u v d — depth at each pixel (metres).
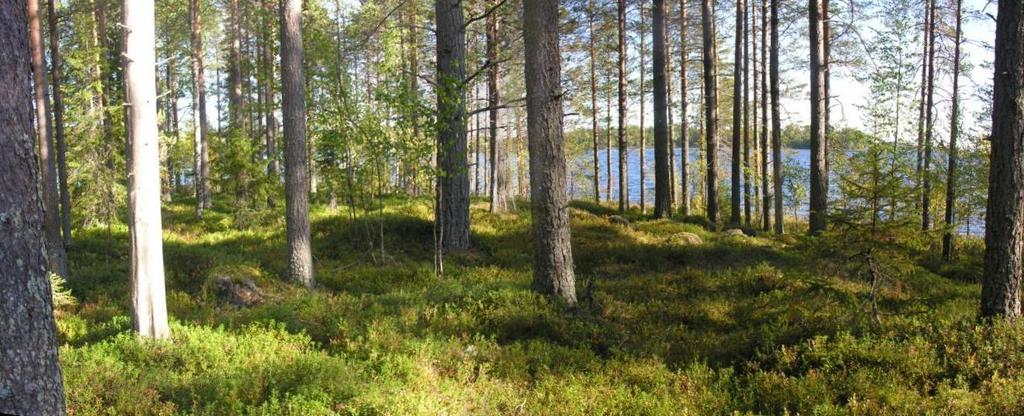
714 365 7.53
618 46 26.28
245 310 9.48
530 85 9.77
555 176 9.75
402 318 8.67
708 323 9.28
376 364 6.88
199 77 24.16
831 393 6.16
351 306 9.61
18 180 3.27
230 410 5.47
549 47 9.66
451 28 15.23
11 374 3.24
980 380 6.17
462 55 15.50
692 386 6.71
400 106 13.65
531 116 9.77
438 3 15.29
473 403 5.98
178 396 5.82
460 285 10.67
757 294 10.80
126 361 6.88
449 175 14.25
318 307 9.55
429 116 13.51
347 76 15.88
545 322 8.55
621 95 26.67
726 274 12.30
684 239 17.09
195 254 14.90
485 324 8.55
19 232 3.27
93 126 18.30
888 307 9.23
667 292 11.09
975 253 18.73
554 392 6.53
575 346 8.05
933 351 6.65
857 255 8.48
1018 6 7.36
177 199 31.55
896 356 6.61
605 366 7.35
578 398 6.26
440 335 7.91
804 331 7.81
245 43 31.94
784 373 6.83
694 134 40.97
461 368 6.89
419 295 10.09
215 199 29.42
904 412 5.59
